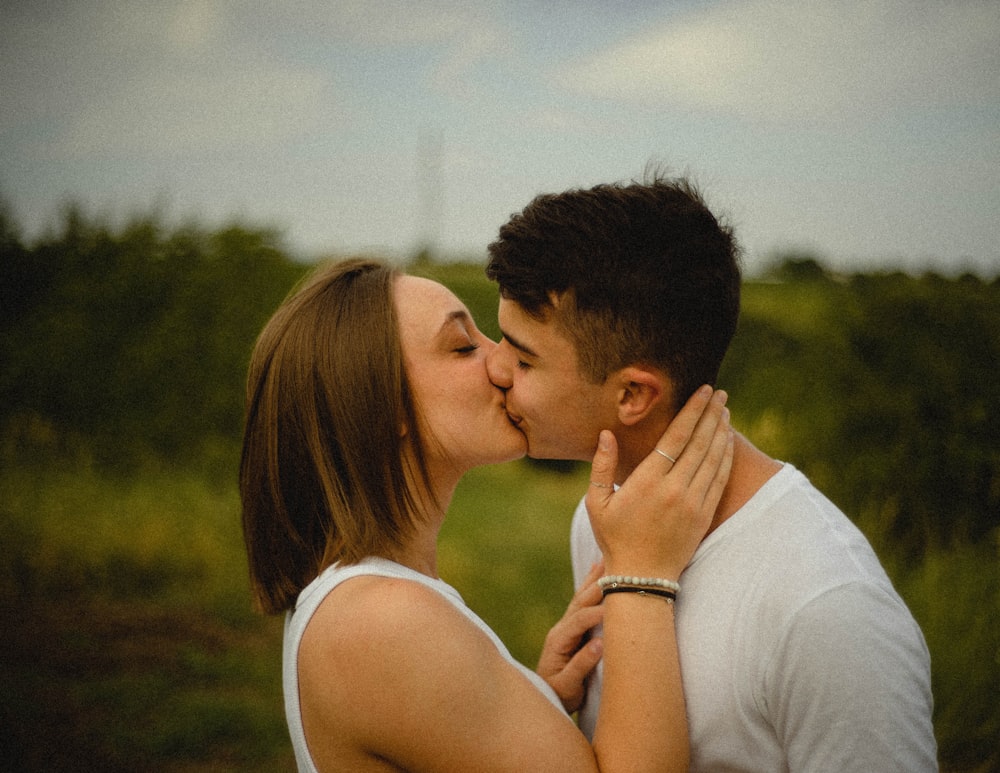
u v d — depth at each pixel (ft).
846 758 4.08
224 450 30.58
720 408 4.91
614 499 4.75
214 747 13.89
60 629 17.98
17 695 14.85
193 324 32.40
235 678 16.43
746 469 5.05
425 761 4.33
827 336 21.68
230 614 19.48
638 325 4.74
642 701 4.43
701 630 4.62
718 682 4.52
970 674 12.75
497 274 5.05
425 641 4.27
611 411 4.99
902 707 4.07
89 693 15.31
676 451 4.80
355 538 4.78
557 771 4.34
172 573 21.33
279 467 5.11
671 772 4.39
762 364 24.35
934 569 15.87
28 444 29.94
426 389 5.09
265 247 34.35
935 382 19.43
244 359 32.45
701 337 4.84
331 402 4.95
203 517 24.68
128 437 30.37
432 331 5.11
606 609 4.69
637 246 4.74
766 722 4.48
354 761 4.48
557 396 4.99
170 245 34.04
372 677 4.28
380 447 4.93
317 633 4.54
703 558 4.75
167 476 29.30
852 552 4.50
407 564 5.10
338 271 5.29
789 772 4.40
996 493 18.28
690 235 4.79
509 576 22.22
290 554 5.16
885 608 4.28
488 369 5.21
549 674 5.74
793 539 4.54
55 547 21.35
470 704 4.27
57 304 32.37
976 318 19.90
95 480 27.63
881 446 19.71
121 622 18.62
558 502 34.45
